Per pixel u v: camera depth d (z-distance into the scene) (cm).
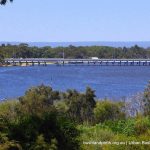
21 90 12512
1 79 18162
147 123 1398
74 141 949
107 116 4009
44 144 874
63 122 952
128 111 3394
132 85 14888
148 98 3284
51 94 4875
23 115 950
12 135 873
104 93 11544
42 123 916
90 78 19200
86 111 4575
